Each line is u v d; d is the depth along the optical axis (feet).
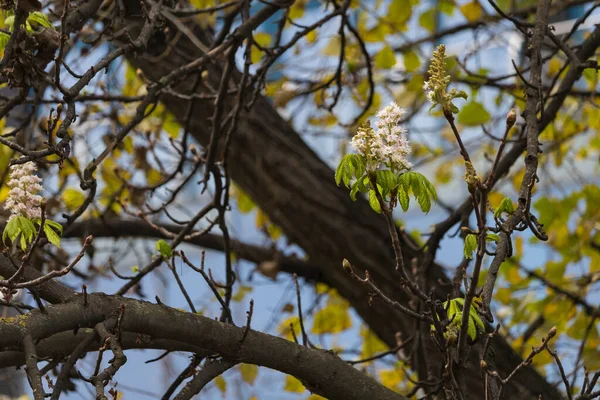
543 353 34.30
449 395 15.64
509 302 35.32
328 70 40.93
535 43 21.29
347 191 31.60
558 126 41.14
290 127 32.91
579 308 37.70
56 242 15.65
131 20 27.73
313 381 18.31
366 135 13.58
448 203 67.92
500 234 16.03
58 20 25.84
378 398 18.54
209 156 26.04
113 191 36.32
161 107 36.65
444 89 12.66
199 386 17.67
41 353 16.83
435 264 30.07
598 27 26.04
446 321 15.92
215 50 23.43
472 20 38.09
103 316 15.69
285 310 38.93
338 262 31.40
